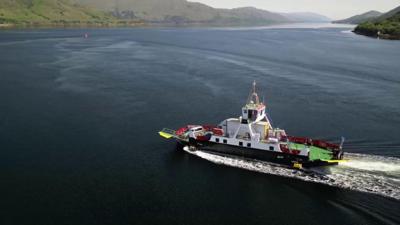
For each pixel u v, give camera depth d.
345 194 48.88
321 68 140.12
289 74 129.62
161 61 159.00
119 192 50.28
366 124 76.81
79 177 54.09
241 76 126.00
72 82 113.88
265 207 47.22
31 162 58.44
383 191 49.00
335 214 45.31
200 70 137.25
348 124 76.88
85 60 159.88
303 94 101.75
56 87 106.75
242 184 52.56
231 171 56.12
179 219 44.78
